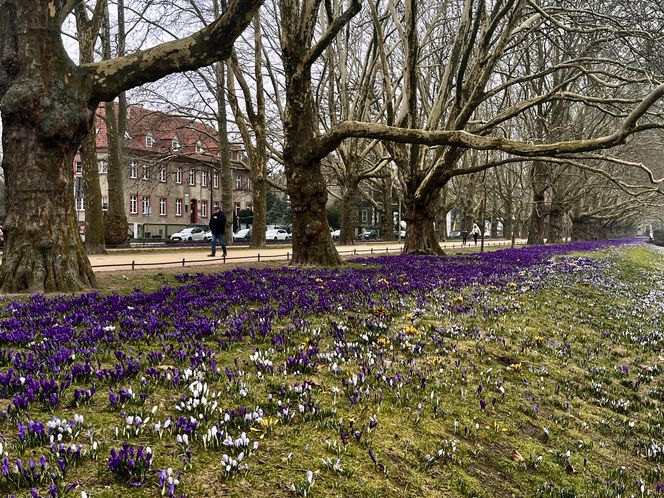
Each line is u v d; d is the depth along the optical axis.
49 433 3.33
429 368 6.20
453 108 22.41
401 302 9.77
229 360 5.58
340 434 3.96
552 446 4.93
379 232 82.06
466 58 20.97
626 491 4.30
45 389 4.02
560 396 6.30
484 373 6.41
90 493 2.79
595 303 12.97
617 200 60.97
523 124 43.62
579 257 28.58
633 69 18.97
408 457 3.97
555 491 4.04
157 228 56.94
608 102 20.58
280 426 4.02
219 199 85.38
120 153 31.16
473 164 44.62
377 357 6.20
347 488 3.29
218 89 32.97
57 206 10.39
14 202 10.16
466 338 7.90
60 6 9.97
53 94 9.90
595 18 21.28
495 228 91.44
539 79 34.84
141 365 5.09
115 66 10.30
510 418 5.28
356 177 39.44
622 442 5.36
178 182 75.00
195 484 3.02
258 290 10.66
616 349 8.95
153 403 4.18
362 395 4.91
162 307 8.28
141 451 3.09
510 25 20.50
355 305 9.37
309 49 15.92
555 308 11.52
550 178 42.56
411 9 20.89
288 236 71.50
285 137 17.11
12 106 9.71
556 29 21.31
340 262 18.17
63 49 10.12
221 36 10.00
